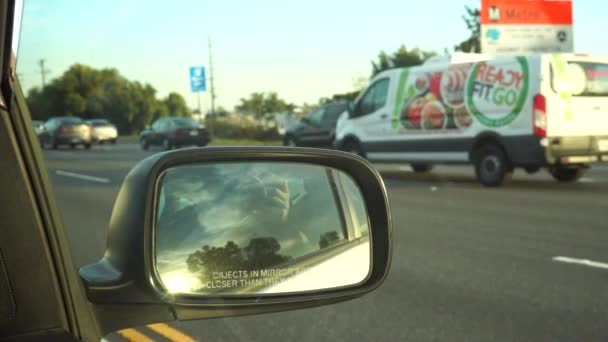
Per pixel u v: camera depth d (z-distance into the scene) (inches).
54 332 53.0
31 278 52.7
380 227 73.6
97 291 58.0
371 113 677.3
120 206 61.2
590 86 539.5
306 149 72.8
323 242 72.4
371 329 198.7
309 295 68.8
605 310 212.7
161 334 191.3
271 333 195.5
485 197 506.6
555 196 502.3
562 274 261.9
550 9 1640.0
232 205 67.1
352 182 75.6
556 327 196.9
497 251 309.9
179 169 64.4
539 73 526.6
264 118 2158.0
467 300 227.9
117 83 3688.5
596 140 542.0
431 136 614.5
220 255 65.4
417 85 628.4
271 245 68.8
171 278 62.2
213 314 63.7
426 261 291.6
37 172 54.0
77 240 354.3
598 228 365.1
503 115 551.8
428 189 569.3
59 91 3602.4
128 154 1270.9
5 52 48.4
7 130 52.1
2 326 51.9
